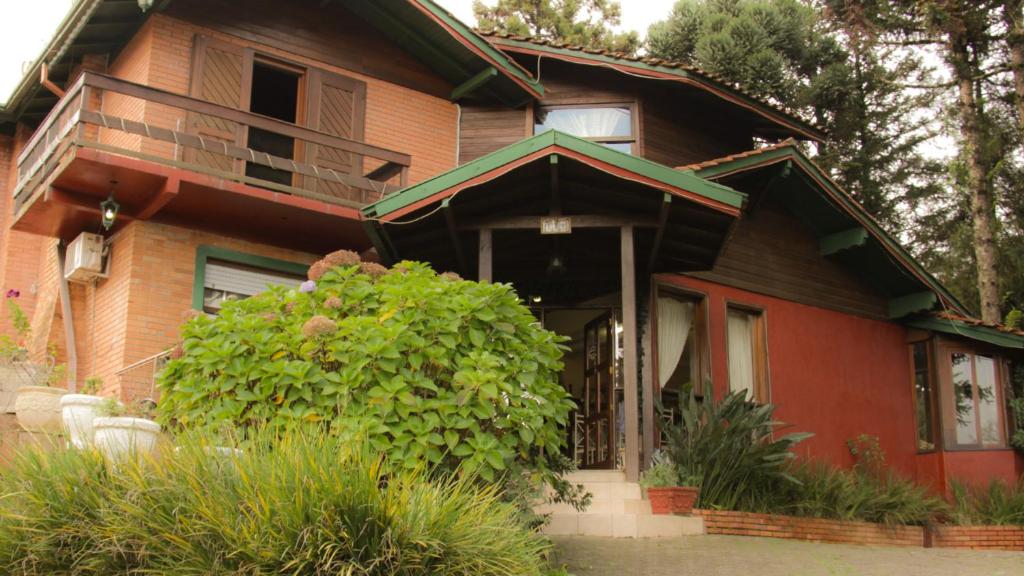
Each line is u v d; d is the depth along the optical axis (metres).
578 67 16.25
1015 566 9.47
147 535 5.67
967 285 24.28
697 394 14.69
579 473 11.80
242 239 13.55
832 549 10.40
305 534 5.54
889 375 17.11
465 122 15.98
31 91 15.39
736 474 11.45
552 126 16.12
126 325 12.34
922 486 14.52
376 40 15.25
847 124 26.41
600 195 11.59
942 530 12.91
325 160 14.14
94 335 13.16
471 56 15.15
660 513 10.77
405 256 12.75
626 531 10.40
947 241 26.38
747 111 16.80
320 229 13.59
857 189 26.64
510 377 7.95
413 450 7.15
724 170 14.13
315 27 14.68
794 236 16.48
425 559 5.78
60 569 5.79
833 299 16.72
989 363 16.92
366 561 5.68
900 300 17.30
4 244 15.90
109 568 5.70
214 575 5.52
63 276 13.52
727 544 10.08
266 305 8.26
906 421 17.08
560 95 16.19
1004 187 23.67
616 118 16.11
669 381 14.32
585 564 8.72
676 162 16.30
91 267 12.86
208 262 13.28
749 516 11.05
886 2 21.86
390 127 15.10
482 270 11.55
